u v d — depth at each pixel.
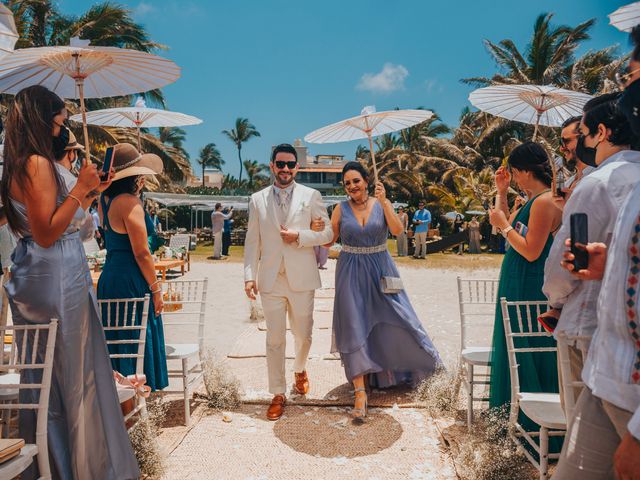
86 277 2.41
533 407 2.50
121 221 3.43
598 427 1.47
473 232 22.42
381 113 4.05
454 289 10.73
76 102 21.28
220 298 9.54
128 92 3.17
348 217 4.09
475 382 3.42
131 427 2.98
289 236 3.77
